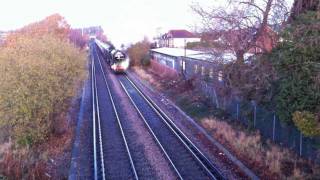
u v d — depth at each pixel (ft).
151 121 92.94
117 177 58.44
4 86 68.44
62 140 78.43
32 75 70.90
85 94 135.03
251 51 80.79
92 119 96.94
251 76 73.56
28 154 68.13
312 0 66.54
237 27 78.13
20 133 69.26
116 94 133.18
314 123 55.26
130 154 67.26
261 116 75.05
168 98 123.13
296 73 58.80
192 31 89.35
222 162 63.36
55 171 62.49
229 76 79.97
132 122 92.38
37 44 86.22
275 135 70.03
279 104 63.31
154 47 259.39
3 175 58.23
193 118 94.48
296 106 58.95
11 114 68.39
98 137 80.23
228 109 91.76
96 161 64.44
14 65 70.90
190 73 128.88
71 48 118.11
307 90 57.11
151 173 59.36
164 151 68.18
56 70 81.10
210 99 105.19
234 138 72.64
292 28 61.98
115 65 197.16
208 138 76.33
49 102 73.67
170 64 166.71
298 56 58.34
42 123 74.33
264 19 75.05
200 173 58.70
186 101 112.57
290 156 62.13
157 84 152.35
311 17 60.18
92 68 222.69
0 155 67.92
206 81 100.83
